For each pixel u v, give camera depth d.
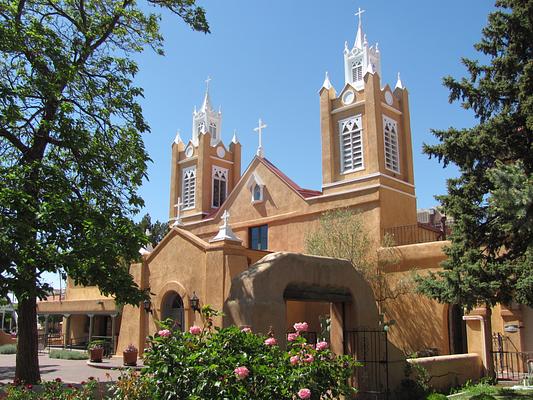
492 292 14.73
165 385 8.04
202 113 43.38
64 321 42.28
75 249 13.62
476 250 15.41
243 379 7.82
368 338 15.78
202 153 41.09
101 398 10.19
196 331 8.74
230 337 8.58
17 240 12.51
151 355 8.27
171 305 25.81
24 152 15.79
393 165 30.66
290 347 10.47
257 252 27.22
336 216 27.38
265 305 12.80
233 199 35.62
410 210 30.16
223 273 22.92
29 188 14.17
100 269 14.38
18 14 15.80
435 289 15.83
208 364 8.10
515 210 12.17
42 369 24.05
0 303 15.74
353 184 29.56
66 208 13.59
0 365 27.61
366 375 15.38
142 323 26.89
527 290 13.95
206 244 24.19
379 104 30.31
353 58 32.59
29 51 15.03
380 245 27.42
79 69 16.42
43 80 14.80
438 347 23.34
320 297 14.99
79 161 15.93
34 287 12.81
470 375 19.27
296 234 31.23
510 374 20.98
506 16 15.58
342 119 31.34
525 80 15.16
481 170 15.97
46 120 15.42
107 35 18.19
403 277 25.12
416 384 16.31
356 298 15.91
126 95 17.16
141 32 18.84
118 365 24.47
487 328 19.53
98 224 14.60
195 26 19.33
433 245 24.44
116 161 16.81
